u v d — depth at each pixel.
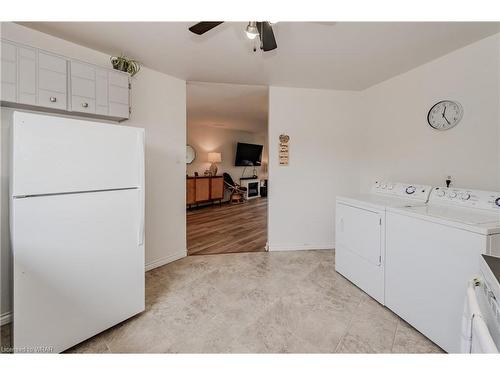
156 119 2.73
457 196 1.90
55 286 1.42
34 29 1.88
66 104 1.85
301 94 3.30
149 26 1.86
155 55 2.35
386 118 3.01
